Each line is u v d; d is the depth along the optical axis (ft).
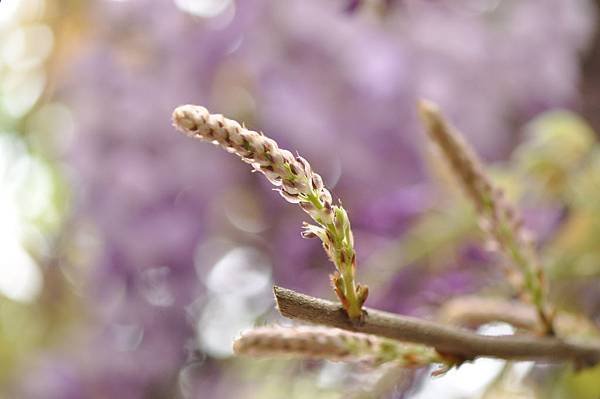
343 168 4.34
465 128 4.35
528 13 4.45
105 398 5.06
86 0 5.33
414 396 2.99
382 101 4.27
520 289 2.39
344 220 1.96
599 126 4.58
